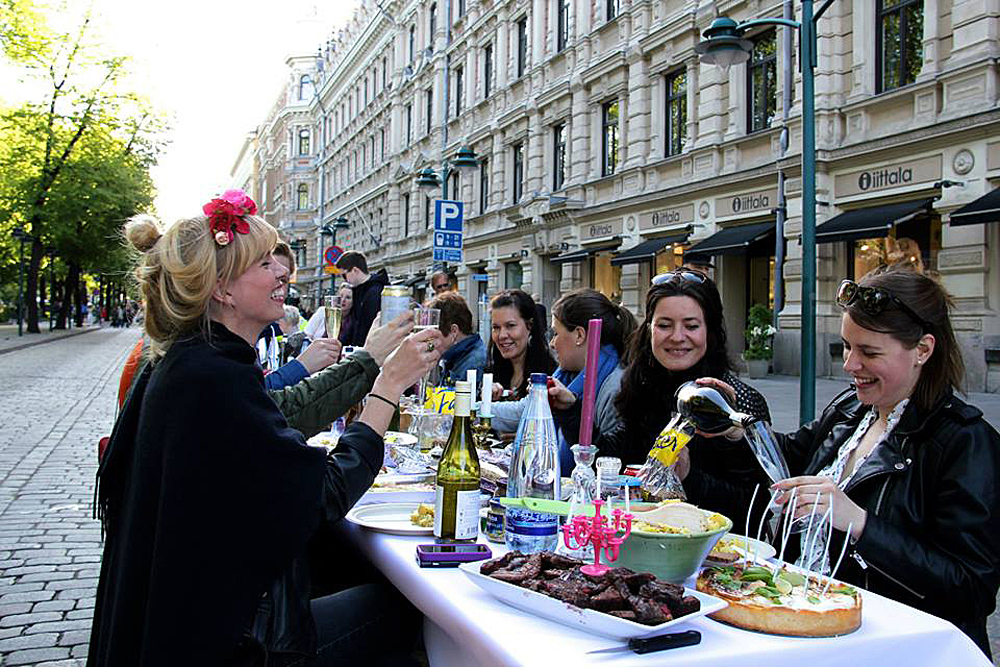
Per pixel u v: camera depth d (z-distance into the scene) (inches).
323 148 1836.9
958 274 454.0
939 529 71.8
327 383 98.0
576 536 64.0
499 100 999.0
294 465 66.6
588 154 808.3
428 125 1285.7
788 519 70.0
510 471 84.0
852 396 94.8
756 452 78.0
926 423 75.6
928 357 77.6
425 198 1270.9
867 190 511.5
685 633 53.5
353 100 1781.5
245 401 65.8
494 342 174.2
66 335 1392.7
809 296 291.7
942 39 466.9
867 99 507.2
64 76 1264.8
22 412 433.4
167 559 63.3
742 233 584.4
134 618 65.0
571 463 114.6
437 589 64.4
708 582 63.1
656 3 693.3
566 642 52.9
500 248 995.3
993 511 70.2
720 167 626.8
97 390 568.7
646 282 717.9
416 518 85.1
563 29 863.1
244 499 64.4
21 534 199.9
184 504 63.5
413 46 1373.0
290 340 237.1
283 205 2518.5
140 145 1443.2
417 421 130.8
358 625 84.4
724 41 324.8
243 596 64.6
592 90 795.4
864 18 513.7
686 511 70.1
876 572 75.4
